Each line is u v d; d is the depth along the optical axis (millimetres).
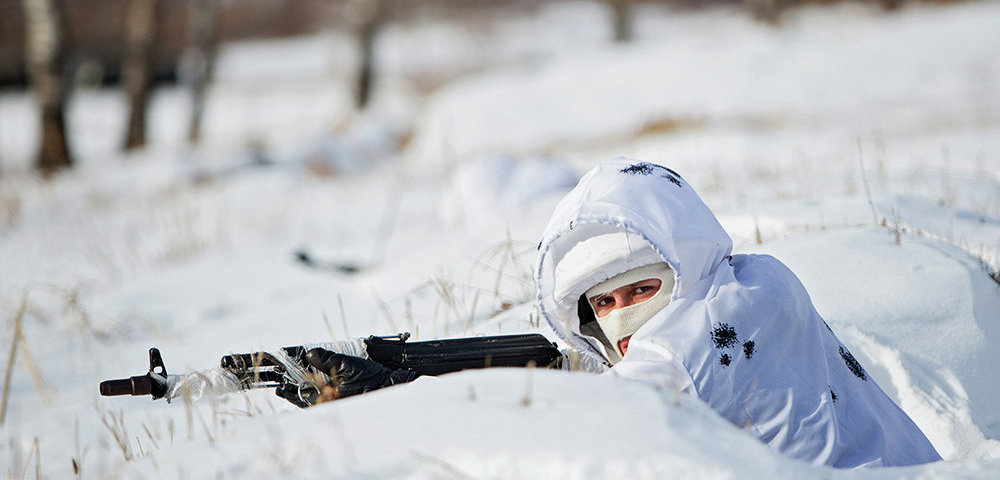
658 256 10188
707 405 9031
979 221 18344
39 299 28188
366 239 34906
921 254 15211
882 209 18484
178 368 18625
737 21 117312
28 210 48844
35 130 99562
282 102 107750
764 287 10031
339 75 118875
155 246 37031
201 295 26953
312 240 36000
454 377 8617
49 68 66250
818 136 42844
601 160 44250
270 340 19688
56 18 65562
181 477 7898
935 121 48375
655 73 71250
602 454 7246
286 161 65500
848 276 14797
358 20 85938
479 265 20844
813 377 9797
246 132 90688
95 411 16047
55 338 23047
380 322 19203
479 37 125500
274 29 145750
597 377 8430
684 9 136750
